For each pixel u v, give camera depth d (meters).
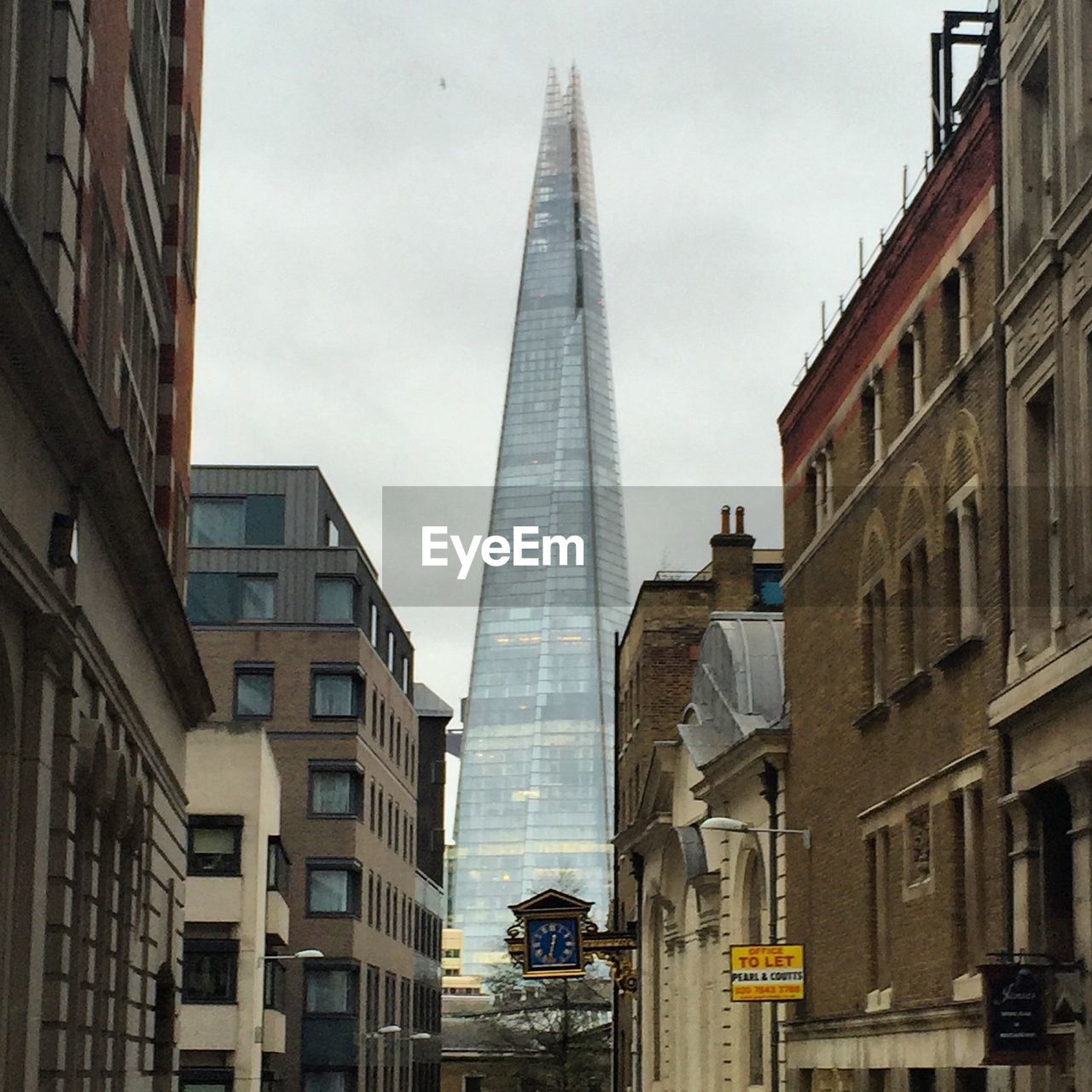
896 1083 32.56
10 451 19.66
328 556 90.56
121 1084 31.64
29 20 21.86
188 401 43.06
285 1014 85.12
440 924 130.50
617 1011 71.88
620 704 77.50
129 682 31.22
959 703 29.42
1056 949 25.39
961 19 32.00
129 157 30.25
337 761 88.81
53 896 23.05
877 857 34.41
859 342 36.53
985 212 28.31
